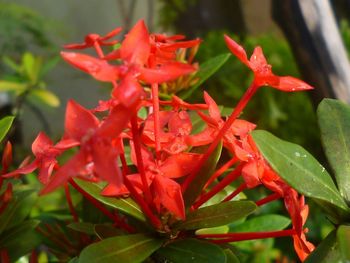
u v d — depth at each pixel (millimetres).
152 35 183
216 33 668
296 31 321
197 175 185
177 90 302
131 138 177
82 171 141
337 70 320
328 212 179
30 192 234
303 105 584
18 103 558
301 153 175
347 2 630
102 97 1125
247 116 589
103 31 1158
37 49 1047
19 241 230
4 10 886
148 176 175
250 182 172
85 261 166
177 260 177
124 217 209
